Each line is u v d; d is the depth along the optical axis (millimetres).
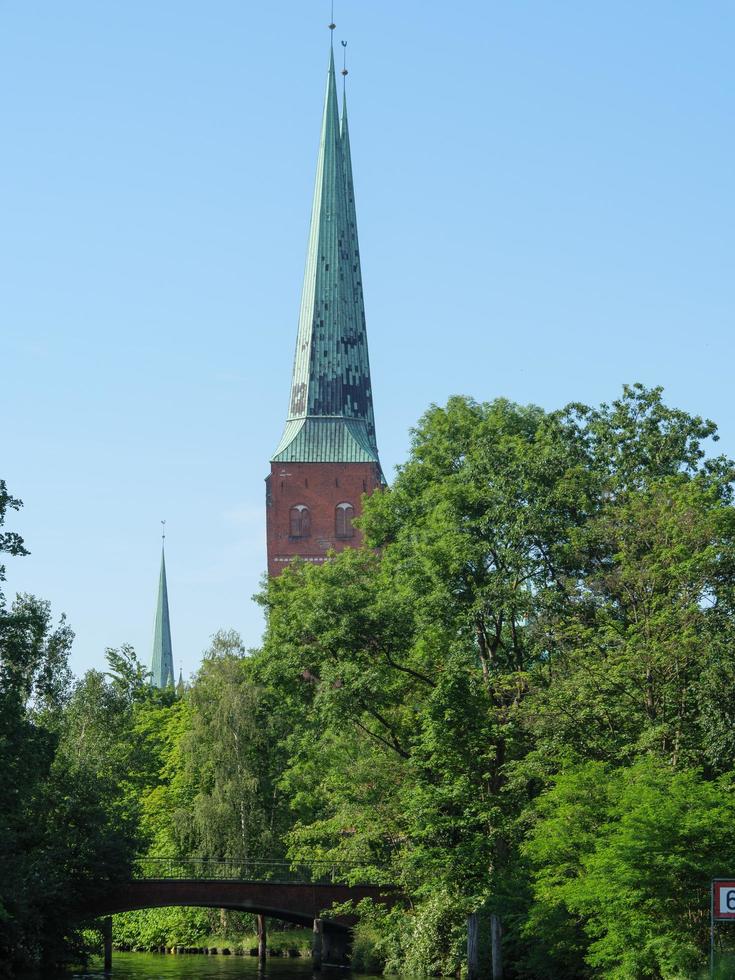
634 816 57281
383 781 83625
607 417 85438
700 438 84375
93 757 120562
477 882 74000
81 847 91375
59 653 113562
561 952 66188
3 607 84000
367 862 90438
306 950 113562
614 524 73000
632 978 57125
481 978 75562
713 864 56031
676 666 67125
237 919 120438
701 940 57344
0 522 81875
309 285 197000
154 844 120438
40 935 88875
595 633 72312
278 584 122625
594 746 69312
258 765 116500
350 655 79062
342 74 197625
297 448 193500
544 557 77062
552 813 65750
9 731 82750
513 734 75062
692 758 66438
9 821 88500
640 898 57531
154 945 124062
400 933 86562
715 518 70062
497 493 77562
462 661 75438
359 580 85875
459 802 74625
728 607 68750
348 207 198125
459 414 90938
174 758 124750
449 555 76500
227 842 110938
